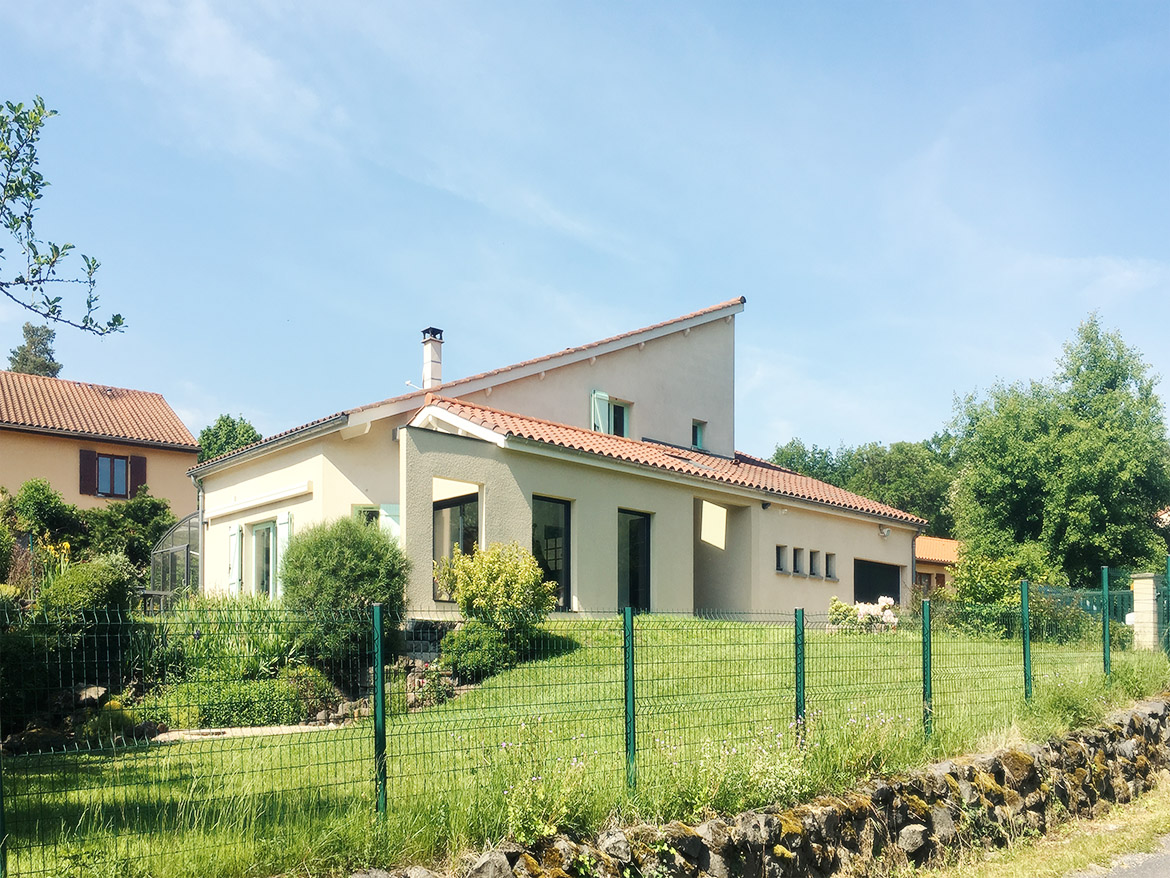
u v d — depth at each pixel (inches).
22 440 1202.6
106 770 274.8
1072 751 402.3
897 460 2187.5
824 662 410.6
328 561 518.0
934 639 429.7
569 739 287.1
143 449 1301.7
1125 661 528.1
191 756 288.4
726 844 261.9
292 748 283.6
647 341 954.7
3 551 679.7
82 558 907.4
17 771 277.4
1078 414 1239.5
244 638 362.3
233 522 780.0
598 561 689.0
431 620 533.3
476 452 614.5
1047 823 371.9
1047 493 1117.7
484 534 613.0
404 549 563.8
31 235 293.1
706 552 866.1
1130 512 1095.6
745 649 419.8
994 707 414.0
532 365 826.8
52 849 207.5
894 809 320.5
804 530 895.7
